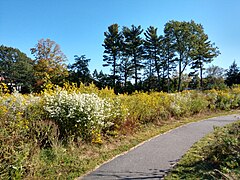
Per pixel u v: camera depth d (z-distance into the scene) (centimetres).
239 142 452
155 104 950
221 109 1389
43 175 403
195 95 1388
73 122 557
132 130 759
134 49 4169
